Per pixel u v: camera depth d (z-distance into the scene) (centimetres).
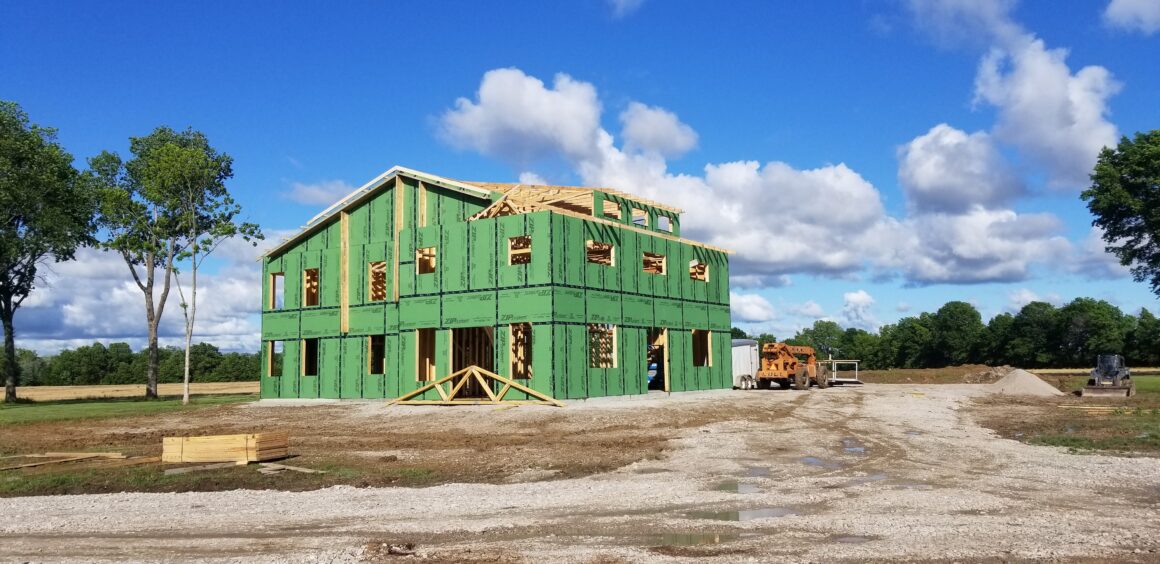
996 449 1512
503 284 2719
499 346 2709
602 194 3062
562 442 1692
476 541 796
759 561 697
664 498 1022
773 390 3775
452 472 1298
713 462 1378
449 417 2292
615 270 2919
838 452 1505
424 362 3025
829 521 862
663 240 3234
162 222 3859
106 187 4275
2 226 3900
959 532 800
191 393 5634
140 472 1326
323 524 892
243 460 1405
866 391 3716
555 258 2617
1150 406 2547
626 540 791
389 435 1897
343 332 3238
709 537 800
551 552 741
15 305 4250
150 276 4428
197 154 3606
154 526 889
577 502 998
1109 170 4731
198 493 1138
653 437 1750
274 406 2991
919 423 2053
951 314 9969
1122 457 1378
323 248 3412
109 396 5303
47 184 4006
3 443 1883
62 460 1502
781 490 1085
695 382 3359
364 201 3322
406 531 847
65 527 888
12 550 779
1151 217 4569
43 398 4844
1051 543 753
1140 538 771
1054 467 1277
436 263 2923
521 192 3011
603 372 2805
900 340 10750
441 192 3119
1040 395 3384
